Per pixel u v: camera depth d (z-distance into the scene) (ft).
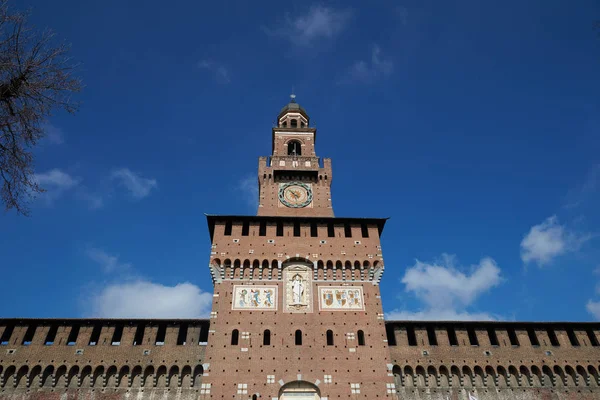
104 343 176.35
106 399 166.09
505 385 176.96
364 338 164.86
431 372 177.47
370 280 179.22
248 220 192.65
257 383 152.76
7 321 179.42
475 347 183.01
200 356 174.91
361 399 152.25
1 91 62.90
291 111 269.23
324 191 216.95
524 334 188.65
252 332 163.32
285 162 227.20
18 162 65.51
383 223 196.75
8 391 165.37
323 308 170.81
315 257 182.70
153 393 168.76
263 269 178.91
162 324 184.03
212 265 177.88
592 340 190.08
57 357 171.73
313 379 154.92
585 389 178.09
